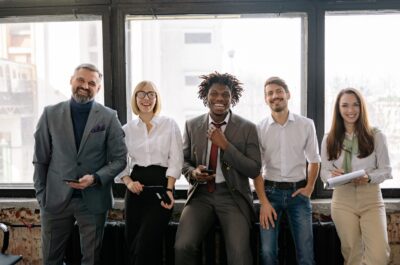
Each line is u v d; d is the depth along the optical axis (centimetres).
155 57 294
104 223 244
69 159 231
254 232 258
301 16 288
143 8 285
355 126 245
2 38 299
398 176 287
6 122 302
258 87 291
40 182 236
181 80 294
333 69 287
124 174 251
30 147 302
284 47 289
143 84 254
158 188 244
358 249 240
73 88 235
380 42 285
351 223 239
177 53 293
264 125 262
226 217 239
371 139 241
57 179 231
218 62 291
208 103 249
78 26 294
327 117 288
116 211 286
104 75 291
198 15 287
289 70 290
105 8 287
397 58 285
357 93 242
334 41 286
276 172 256
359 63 286
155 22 291
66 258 269
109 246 269
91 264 240
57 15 290
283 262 264
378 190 240
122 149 239
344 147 246
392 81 286
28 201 284
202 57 291
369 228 236
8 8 291
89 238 238
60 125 232
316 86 285
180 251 226
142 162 250
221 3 283
